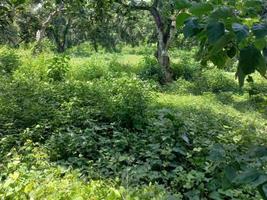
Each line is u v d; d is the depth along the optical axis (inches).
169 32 745.0
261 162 76.7
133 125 328.8
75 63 815.1
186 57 910.4
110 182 192.7
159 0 740.0
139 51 1813.5
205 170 217.6
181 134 266.8
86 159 243.0
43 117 315.6
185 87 679.1
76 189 152.9
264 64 57.0
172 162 244.8
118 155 245.9
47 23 793.6
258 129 347.3
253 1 60.3
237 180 59.4
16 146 262.2
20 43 949.2
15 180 150.0
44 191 145.6
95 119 330.0
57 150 254.4
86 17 812.0
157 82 713.0
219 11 56.4
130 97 352.5
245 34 53.6
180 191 208.7
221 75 713.0
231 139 259.8
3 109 316.8
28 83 408.5
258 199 190.1
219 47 57.7
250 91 93.1
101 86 418.3
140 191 170.2
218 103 546.0
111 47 1934.1
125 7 740.7
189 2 61.4
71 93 388.8
